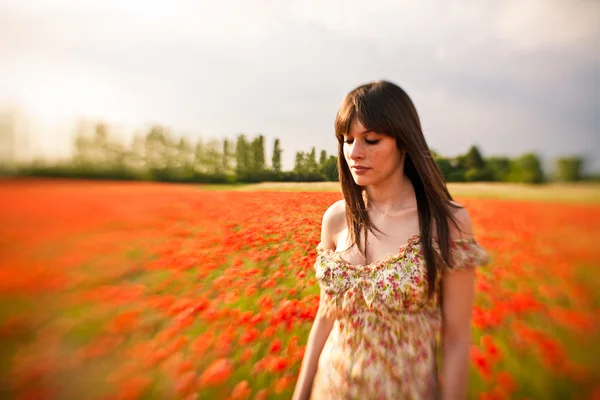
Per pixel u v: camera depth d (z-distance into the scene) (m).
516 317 2.62
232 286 3.15
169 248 4.19
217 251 3.90
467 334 1.05
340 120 1.04
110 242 4.79
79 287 3.29
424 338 1.05
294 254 3.66
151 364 2.17
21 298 3.04
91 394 1.99
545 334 2.33
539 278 3.49
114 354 2.24
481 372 1.97
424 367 1.04
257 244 4.01
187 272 3.57
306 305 2.58
